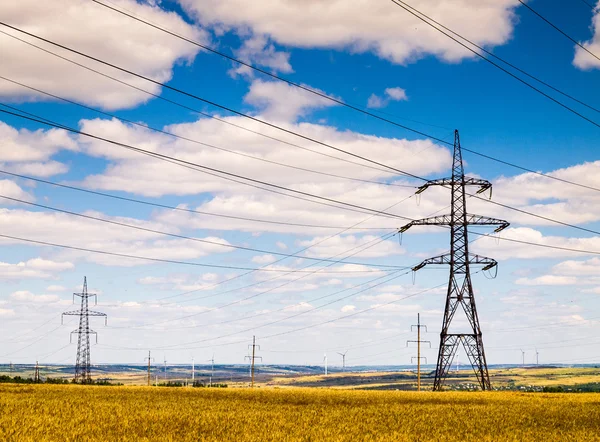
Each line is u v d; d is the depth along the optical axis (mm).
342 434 38531
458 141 86125
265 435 36750
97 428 38469
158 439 34219
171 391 99438
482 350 89562
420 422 48312
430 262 86375
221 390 106812
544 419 52469
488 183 84875
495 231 84750
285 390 110750
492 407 65875
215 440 34344
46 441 32344
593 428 45562
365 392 103250
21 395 74438
